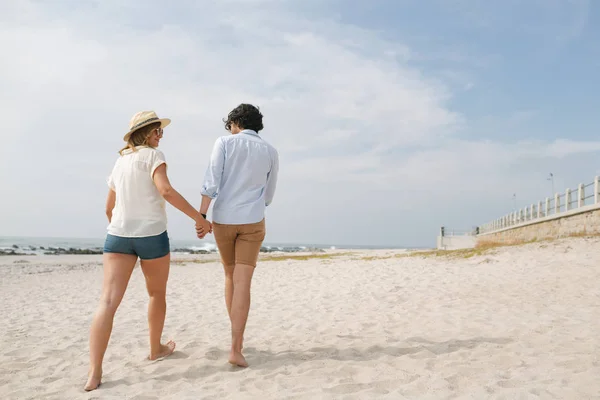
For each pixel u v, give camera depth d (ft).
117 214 10.98
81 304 26.73
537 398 8.64
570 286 26.50
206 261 83.35
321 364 11.69
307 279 37.52
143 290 32.40
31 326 19.16
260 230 12.02
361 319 18.48
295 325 17.62
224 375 10.94
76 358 13.61
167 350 12.98
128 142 11.49
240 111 12.37
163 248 11.26
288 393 9.42
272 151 12.40
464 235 173.88
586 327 15.43
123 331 17.39
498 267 38.58
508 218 110.22
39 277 50.37
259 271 48.78
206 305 24.35
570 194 64.39
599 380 9.61
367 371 10.92
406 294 26.03
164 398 9.34
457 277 33.71
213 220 12.07
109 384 10.41
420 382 9.75
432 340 14.08
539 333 14.64
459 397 8.84
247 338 15.40
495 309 19.77
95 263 86.69
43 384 10.89
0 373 11.96
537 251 44.83
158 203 11.18
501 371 10.55
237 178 11.92
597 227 54.34
